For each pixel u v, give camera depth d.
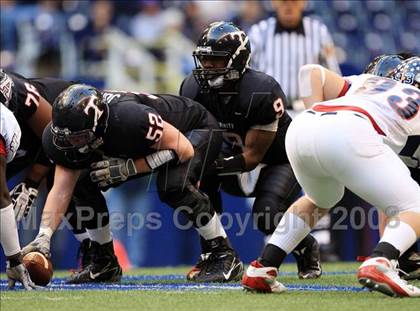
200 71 17.92
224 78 17.86
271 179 18.97
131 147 16.25
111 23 34.50
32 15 34.25
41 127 17.56
